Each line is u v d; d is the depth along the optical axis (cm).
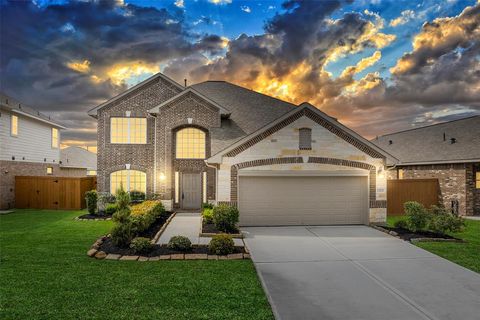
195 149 1883
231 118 1966
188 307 573
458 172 1827
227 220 1214
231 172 1377
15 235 1170
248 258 901
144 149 1944
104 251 929
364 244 1083
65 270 762
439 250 1005
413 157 2133
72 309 556
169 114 1833
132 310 556
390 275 780
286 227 1375
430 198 1892
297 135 1408
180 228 1313
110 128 1941
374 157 1437
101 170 1923
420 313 579
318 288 692
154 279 710
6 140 1980
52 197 2017
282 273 786
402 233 1226
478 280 747
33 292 627
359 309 593
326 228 1355
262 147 1395
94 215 1661
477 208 1812
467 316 569
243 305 587
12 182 2030
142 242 916
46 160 2445
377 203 1426
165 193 1809
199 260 869
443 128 2291
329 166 1412
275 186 1414
